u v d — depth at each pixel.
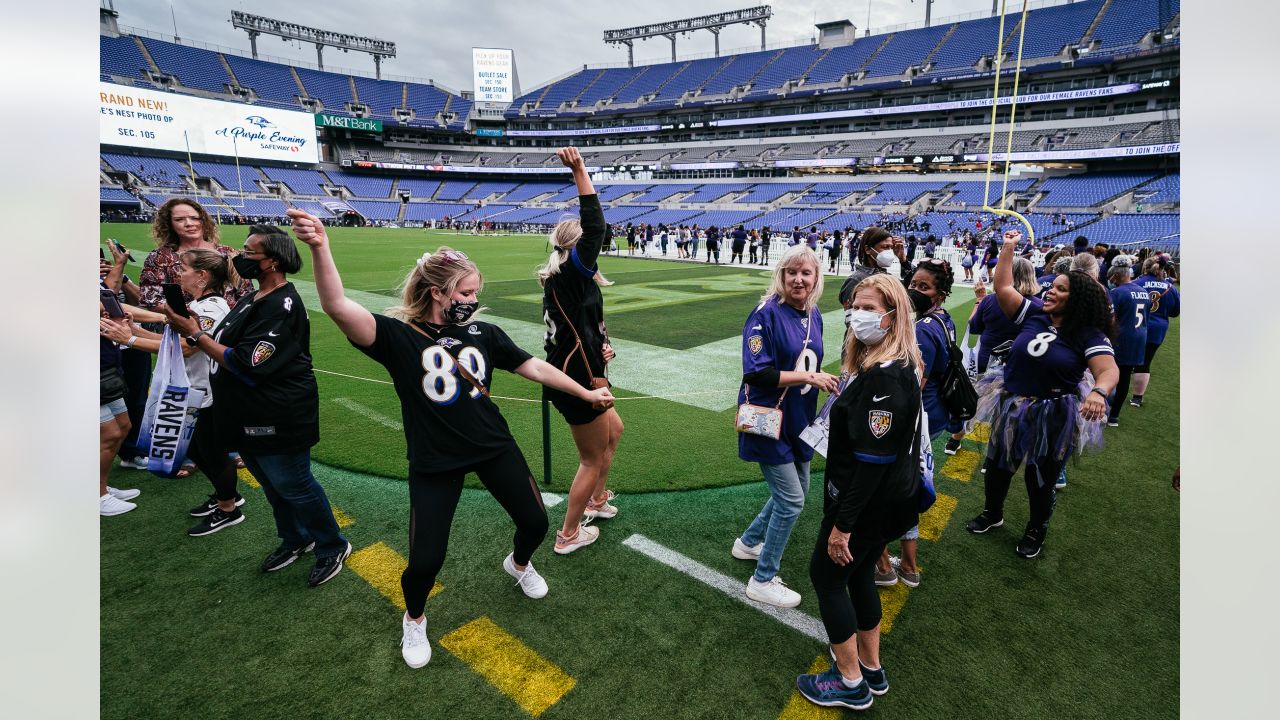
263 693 2.50
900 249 3.88
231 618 2.92
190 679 2.56
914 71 45.78
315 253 2.16
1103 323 3.23
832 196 45.22
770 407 2.85
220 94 54.41
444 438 2.54
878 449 2.20
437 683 2.56
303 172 56.56
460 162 64.31
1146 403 6.45
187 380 3.24
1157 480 4.56
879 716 2.44
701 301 12.95
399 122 60.19
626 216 50.72
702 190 51.97
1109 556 3.55
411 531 2.55
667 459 4.73
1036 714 2.45
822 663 2.71
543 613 2.98
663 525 3.80
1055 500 4.24
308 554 3.43
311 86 61.22
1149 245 25.67
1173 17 37.12
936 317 3.23
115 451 3.81
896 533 2.39
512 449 2.74
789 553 3.58
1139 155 33.56
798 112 51.19
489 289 14.48
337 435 5.12
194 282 3.35
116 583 3.16
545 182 64.19
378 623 2.90
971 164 41.88
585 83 66.19
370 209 55.69
